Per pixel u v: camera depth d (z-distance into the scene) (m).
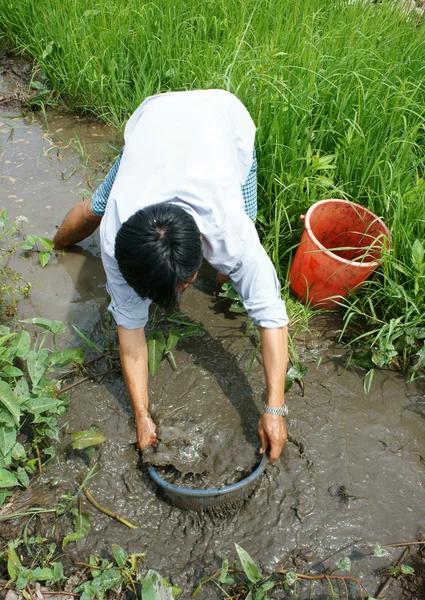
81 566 2.18
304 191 3.44
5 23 5.30
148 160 1.96
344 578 2.18
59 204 3.76
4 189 3.84
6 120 4.54
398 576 2.21
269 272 2.07
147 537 2.27
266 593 2.13
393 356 2.91
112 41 4.57
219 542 2.27
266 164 3.48
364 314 2.98
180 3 4.73
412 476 2.51
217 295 3.23
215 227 1.88
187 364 2.85
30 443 2.54
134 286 1.72
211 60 4.18
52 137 4.37
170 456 2.35
